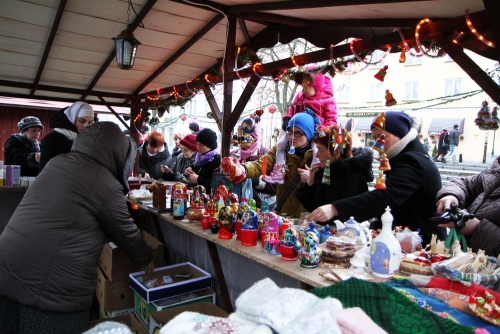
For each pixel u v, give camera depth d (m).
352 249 1.61
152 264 2.32
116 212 2.01
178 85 5.39
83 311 1.99
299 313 0.76
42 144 3.49
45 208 1.87
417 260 1.43
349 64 3.07
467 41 2.14
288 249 1.69
